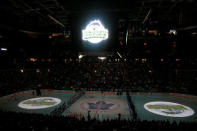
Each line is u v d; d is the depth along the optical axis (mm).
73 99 32125
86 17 10836
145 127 14906
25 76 46719
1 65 37219
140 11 13953
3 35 19188
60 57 29266
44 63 48156
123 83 43812
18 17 15961
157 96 36625
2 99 34094
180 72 45312
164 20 19812
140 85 43125
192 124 15406
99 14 10586
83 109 26266
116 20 10633
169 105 29156
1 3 11867
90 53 11914
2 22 15398
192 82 41562
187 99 33969
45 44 24031
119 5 9352
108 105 28719
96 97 35375
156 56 38031
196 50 33156
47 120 15711
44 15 14219
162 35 27766
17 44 22234
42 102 31453
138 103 30391
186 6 12219
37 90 37906
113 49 11312
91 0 9219
